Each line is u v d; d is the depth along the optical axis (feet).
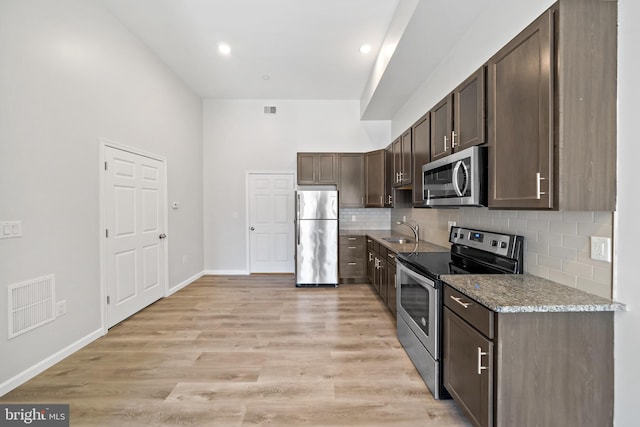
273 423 5.49
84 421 5.53
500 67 5.37
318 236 14.74
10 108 6.36
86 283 8.46
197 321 10.20
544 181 4.38
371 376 6.93
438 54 9.14
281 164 17.25
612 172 4.23
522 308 4.17
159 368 7.27
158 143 12.26
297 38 10.72
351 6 8.92
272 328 9.62
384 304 11.96
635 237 4.05
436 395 6.10
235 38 10.77
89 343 8.52
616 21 4.16
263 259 17.46
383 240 12.60
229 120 17.10
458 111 7.02
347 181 16.33
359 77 14.07
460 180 6.42
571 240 4.98
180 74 13.74
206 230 17.17
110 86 9.41
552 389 4.33
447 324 5.79
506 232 6.68
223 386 6.57
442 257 8.10
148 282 11.66
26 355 6.72
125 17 9.59
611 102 4.20
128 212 10.38
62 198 7.66
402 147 11.88
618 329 4.27
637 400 4.07
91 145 8.63
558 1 4.16
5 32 6.25
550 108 4.27
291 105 17.19
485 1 6.75
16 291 6.49
